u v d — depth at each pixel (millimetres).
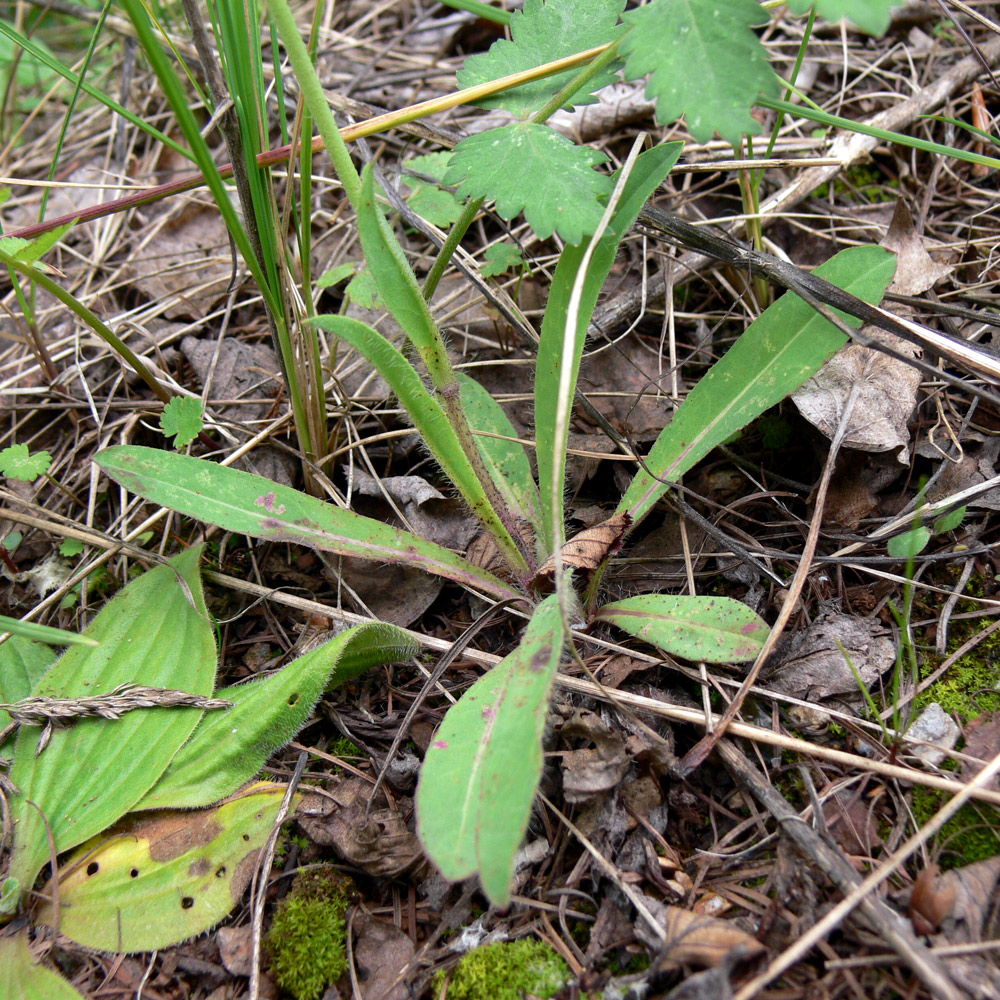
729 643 210
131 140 347
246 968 200
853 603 228
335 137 202
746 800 206
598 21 224
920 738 209
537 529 243
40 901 207
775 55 307
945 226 279
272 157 227
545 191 204
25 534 265
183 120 193
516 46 227
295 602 243
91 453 277
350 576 250
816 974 186
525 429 271
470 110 321
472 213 230
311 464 258
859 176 295
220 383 283
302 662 215
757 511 247
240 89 211
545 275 290
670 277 273
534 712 186
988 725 209
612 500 257
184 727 220
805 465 251
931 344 220
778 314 231
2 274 309
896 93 298
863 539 231
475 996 193
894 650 219
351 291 261
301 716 214
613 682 220
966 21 305
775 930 190
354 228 304
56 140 358
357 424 273
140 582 239
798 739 209
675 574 239
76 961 203
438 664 224
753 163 252
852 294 226
